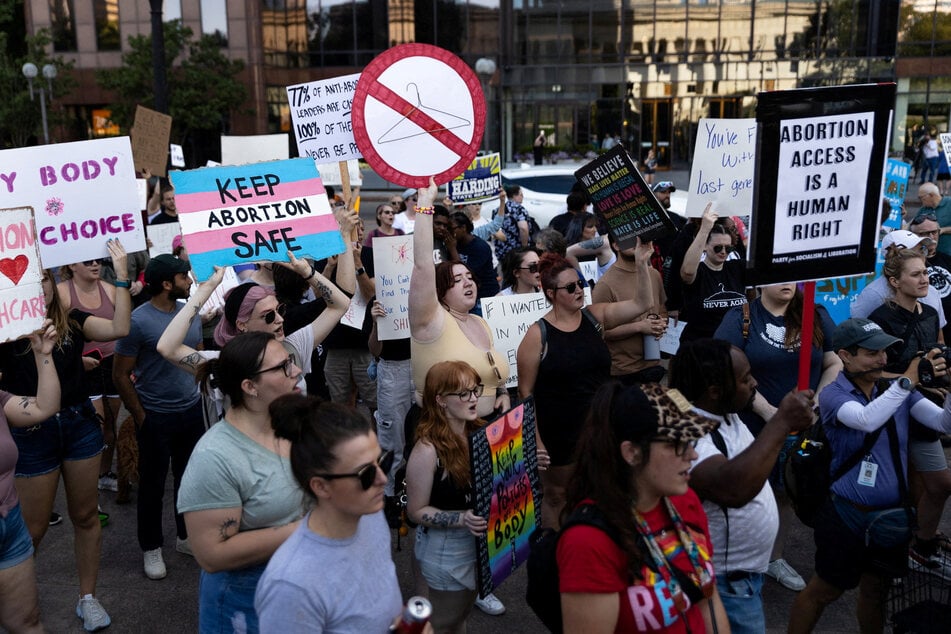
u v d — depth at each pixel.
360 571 2.38
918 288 5.30
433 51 4.61
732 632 3.15
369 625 2.39
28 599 3.69
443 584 3.74
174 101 31.83
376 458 2.33
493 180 10.70
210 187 4.45
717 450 3.07
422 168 4.66
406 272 5.67
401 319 5.68
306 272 4.48
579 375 4.77
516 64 36.19
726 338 4.68
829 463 3.91
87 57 37.84
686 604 2.41
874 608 3.99
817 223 2.90
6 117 31.02
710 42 34.50
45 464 4.32
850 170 2.92
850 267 2.96
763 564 3.18
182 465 5.26
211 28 36.81
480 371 4.47
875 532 3.78
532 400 3.96
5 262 3.59
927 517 4.64
